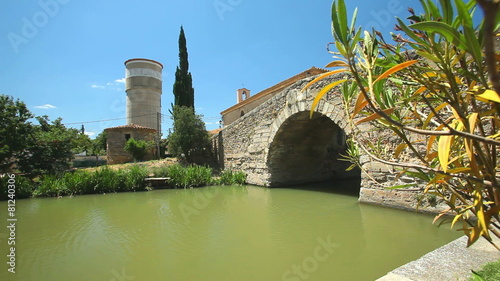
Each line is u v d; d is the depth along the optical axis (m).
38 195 11.60
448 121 1.50
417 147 6.93
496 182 1.10
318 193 11.66
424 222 6.42
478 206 1.11
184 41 26.30
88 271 4.58
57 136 14.45
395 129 1.51
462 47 0.87
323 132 13.80
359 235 5.86
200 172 14.39
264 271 4.42
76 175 12.44
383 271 4.19
